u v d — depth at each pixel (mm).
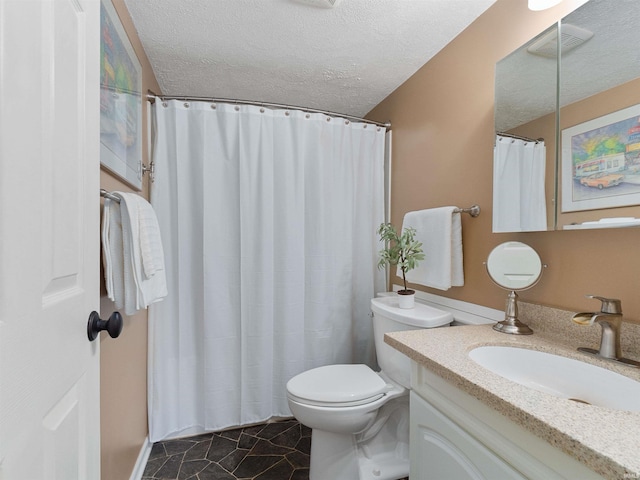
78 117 636
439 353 921
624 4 891
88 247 677
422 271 1596
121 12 1207
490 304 1348
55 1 544
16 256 434
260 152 1843
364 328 2135
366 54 1684
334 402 1308
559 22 1042
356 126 2105
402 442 1532
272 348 1898
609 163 914
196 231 1776
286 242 1900
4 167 412
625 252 894
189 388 1788
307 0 1295
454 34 1529
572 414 595
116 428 1185
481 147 1399
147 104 1682
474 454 763
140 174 1486
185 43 1567
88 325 667
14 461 419
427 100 1761
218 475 1472
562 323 1039
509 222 1211
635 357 851
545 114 1085
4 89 410
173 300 1748
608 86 919
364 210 2131
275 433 1806
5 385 405
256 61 1733
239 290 1812
